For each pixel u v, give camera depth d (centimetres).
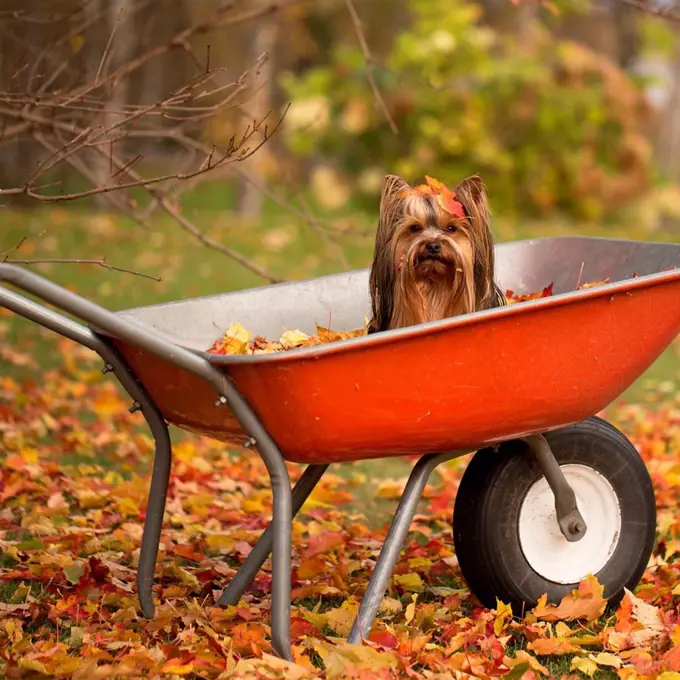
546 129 1945
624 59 2323
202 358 375
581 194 1980
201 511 627
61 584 500
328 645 411
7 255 446
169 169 1834
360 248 1669
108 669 393
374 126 1978
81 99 571
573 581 471
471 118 1930
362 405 388
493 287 505
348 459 411
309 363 372
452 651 421
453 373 397
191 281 1391
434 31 1922
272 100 2297
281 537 395
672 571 513
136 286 1348
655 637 438
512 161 1959
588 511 477
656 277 425
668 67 2444
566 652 430
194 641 425
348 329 526
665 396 942
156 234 1734
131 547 559
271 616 401
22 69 604
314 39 2569
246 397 384
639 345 438
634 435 800
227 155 493
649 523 486
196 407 409
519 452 458
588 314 415
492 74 1909
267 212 2098
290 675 383
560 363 418
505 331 399
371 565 543
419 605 482
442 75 1906
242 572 474
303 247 1675
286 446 395
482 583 461
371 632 421
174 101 525
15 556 534
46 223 1788
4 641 430
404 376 389
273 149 2103
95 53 1055
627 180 2005
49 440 777
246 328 493
